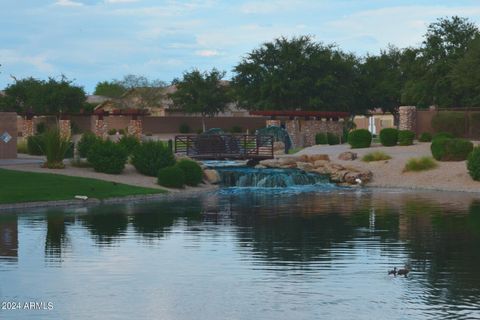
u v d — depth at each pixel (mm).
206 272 18516
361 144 57812
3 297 16078
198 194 40219
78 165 43062
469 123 62250
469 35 72000
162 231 25297
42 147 43469
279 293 16406
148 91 110625
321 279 17734
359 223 27328
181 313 14891
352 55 95625
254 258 20359
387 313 14828
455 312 14875
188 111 97812
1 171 38750
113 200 35594
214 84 98250
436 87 70312
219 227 26359
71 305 15430
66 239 23469
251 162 52438
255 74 89250
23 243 22688
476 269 18828
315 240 23375
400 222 27531
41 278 17781
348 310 15055
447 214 29938
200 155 52438
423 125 65312
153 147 43688
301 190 42781
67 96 88188
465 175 43656
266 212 31062
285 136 61031
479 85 63875
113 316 14695
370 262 19766
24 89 91000
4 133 47344
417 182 44312
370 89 92875
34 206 32656
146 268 18984
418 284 17219
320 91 86812
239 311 15008
